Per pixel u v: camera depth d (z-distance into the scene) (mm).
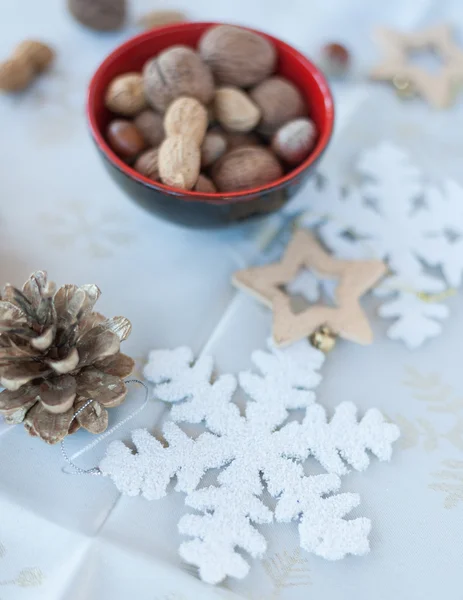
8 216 538
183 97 519
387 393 498
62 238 534
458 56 613
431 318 522
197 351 506
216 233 542
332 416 489
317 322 506
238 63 533
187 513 458
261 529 458
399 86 601
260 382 492
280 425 484
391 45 612
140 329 509
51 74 590
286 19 625
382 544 458
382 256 542
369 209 555
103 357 455
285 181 493
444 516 466
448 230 554
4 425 472
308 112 551
